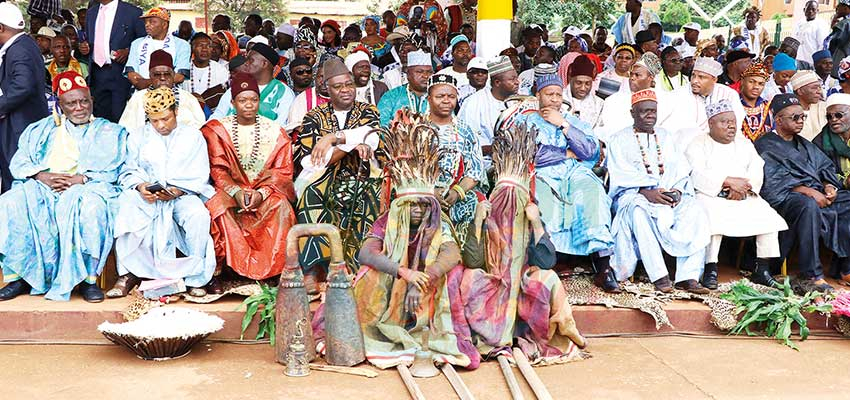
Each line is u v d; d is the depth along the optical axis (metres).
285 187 6.05
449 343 5.02
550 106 6.27
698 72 7.45
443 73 5.66
